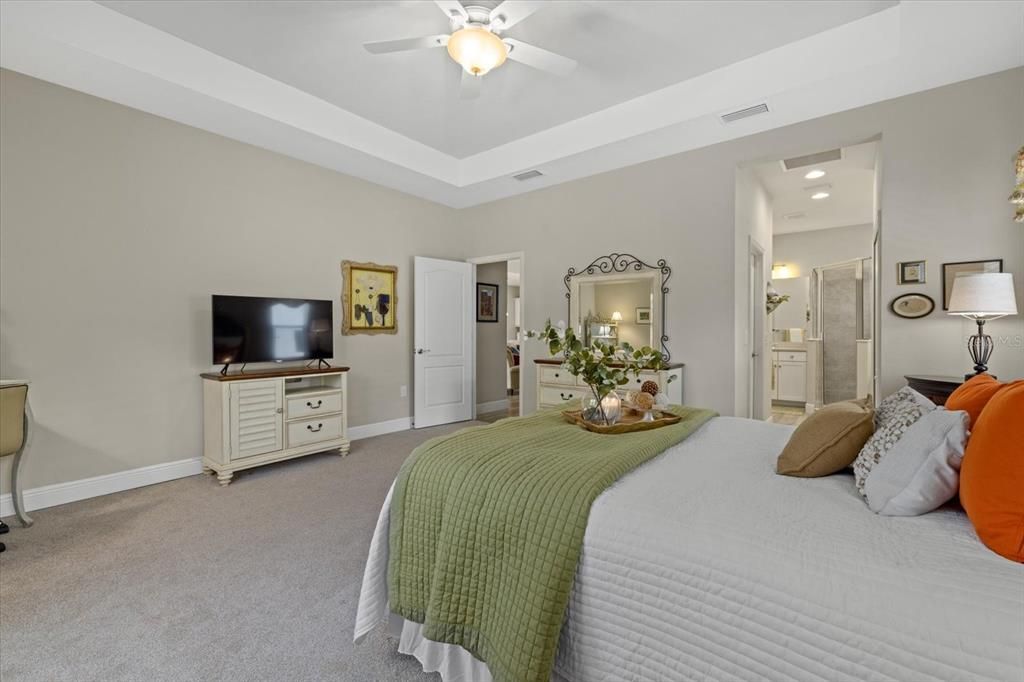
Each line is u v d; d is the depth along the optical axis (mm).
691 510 1130
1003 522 888
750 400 4324
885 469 1159
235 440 3309
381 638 1636
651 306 4102
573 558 1121
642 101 3514
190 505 2859
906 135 2934
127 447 3162
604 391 2051
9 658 1514
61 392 2896
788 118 3258
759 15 2576
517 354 8266
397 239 5000
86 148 2977
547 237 4883
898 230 2959
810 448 1400
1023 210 2342
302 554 2236
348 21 2650
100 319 3047
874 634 777
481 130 4133
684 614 978
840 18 2605
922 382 2633
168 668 1470
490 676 1302
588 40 2801
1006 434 937
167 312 3346
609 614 1085
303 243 4160
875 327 3660
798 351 6617
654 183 4086
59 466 2885
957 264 2771
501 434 1800
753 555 945
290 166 4055
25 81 2758
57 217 2879
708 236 3793
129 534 2451
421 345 5141
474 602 1261
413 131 4160
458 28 2498
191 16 2615
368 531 2498
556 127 4059
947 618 747
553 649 1088
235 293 3703
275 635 1638
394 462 3811
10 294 2721
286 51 2955
